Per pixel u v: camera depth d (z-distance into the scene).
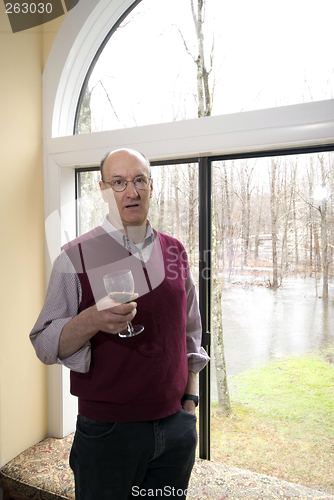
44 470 1.80
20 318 1.97
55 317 1.10
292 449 1.82
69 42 2.04
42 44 2.12
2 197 1.85
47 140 2.11
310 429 1.79
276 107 1.63
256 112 1.67
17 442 1.96
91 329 0.97
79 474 1.15
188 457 1.20
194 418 1.26
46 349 1.07
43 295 2.13
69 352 1.06
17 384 1.96
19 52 1.95
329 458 1.75
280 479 1.82
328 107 1.54
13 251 1.92
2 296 1.86
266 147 1.72
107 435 1.09
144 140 1.90
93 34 2.11
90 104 2.25
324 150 1.70
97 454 1.10
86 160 2.02
